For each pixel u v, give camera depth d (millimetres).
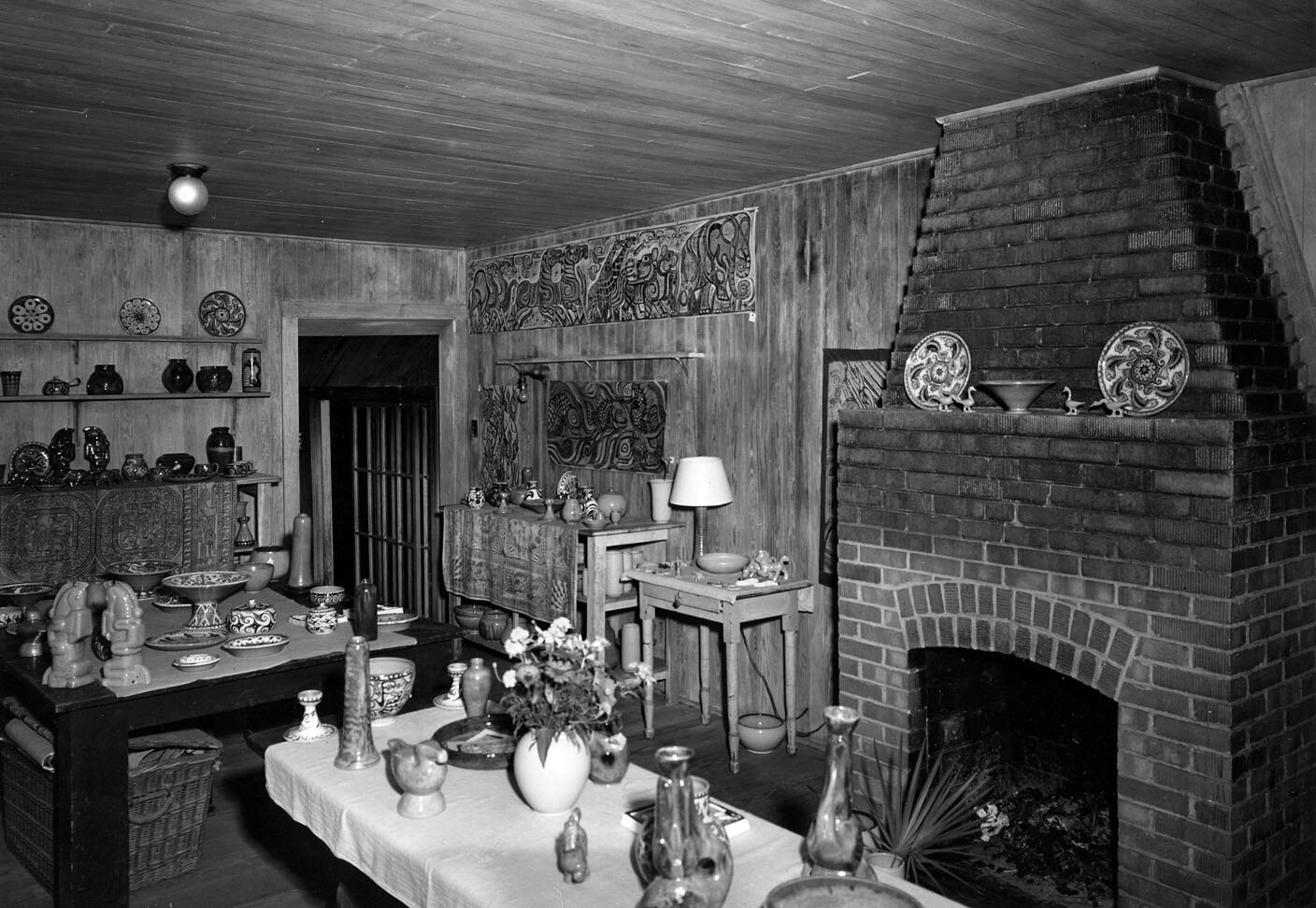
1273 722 3195
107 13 2691
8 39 2900
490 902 2182
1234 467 3020
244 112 3668
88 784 3424
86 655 3641
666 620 5844
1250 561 3090
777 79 3332
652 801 2711
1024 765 4164
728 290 5387
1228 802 3055
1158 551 3186
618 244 6078
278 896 3699
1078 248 3480
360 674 2977
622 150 4344
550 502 6070
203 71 3195
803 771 4738
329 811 2754
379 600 8133
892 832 3586
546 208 5746
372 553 8219
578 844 2303
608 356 6129
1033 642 3527
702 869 2049
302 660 3807
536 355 6789
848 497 4148
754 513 5316
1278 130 3367
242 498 6738
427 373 7613
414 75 3250
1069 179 3504
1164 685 3186
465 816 2625
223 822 4312
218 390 6418
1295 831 3297
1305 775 3330
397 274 7191
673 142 4195
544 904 2170
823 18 2762
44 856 3754
